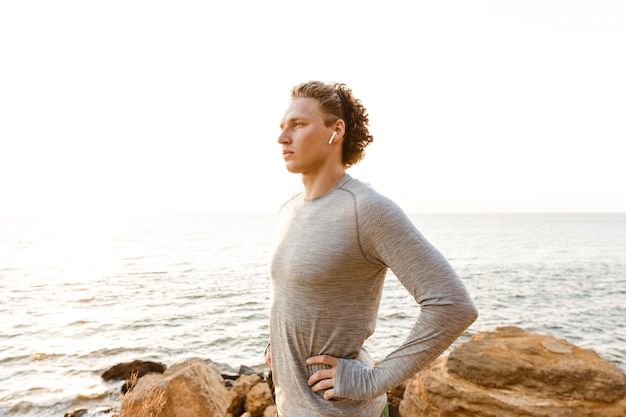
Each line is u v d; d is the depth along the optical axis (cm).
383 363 126
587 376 436
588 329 1897
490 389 461
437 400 483
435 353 119
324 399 131
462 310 118
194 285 3347
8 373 1234
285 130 148
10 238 10025
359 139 156
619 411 412
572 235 11438
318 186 145
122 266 4691
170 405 580
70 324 1977
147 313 2266
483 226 18075
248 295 2880
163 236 11356
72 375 1202
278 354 144
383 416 145
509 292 2900
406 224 124
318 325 131
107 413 862
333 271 128
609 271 4106
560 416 415
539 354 483
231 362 1455
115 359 1446
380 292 144
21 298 2714
